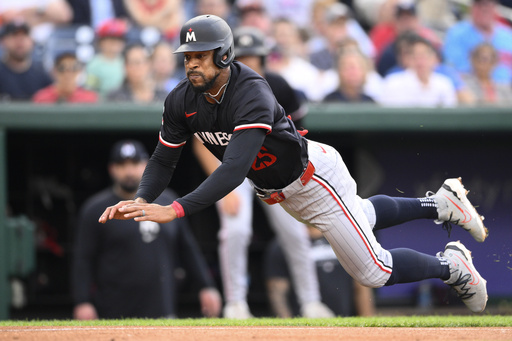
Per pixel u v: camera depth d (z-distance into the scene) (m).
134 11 32.19
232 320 17.56
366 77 32.44
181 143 13.83
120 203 11.83
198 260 24.36
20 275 29.72
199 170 36.75
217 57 12.23
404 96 32.50
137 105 30.91
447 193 15.81
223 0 33.03
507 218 36.06
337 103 31.81
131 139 35.91
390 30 33.38
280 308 28.05
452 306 34.09
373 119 31.58
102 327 15.72
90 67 31.36
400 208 15.35
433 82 32.84
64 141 35.72
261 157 13.16
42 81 31.17
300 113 20.81
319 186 13.78
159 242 23.11
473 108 32.22
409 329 15.30
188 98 13.07
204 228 36.62
